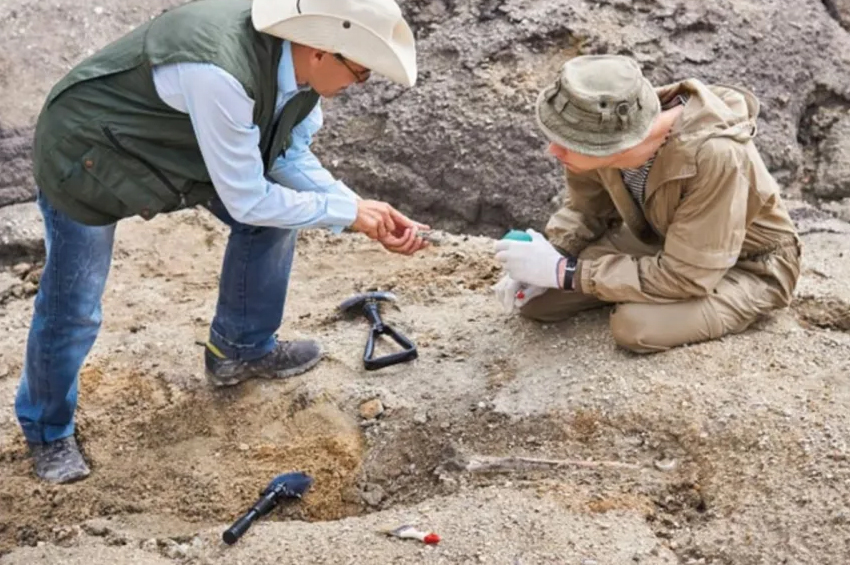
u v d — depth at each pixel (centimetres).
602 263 403
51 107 343
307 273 527
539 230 560
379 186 593
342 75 343
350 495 396
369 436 411
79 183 344
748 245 413
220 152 332
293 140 384
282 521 385
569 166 380
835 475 350
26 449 423
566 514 354
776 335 413
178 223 564
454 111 588
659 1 612
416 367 438
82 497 402
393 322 468
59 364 389
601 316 436
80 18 622
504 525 350
